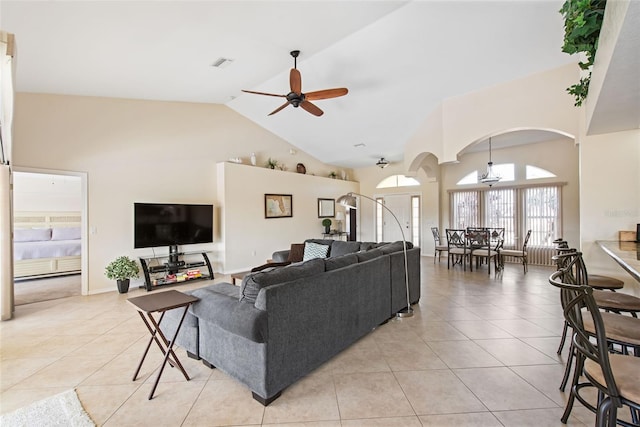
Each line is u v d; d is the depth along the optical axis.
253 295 1.98
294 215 7.47
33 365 2.39
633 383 1.16
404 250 3.63
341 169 9.37
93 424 1.71
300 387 2.06
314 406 1.85
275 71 4.19
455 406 1.82
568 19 1.82
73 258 6.09
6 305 3.42
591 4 1.61
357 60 3.93
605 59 1.50
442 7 2.94
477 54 3.63
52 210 6.66
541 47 3.36
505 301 3.96
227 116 6.15
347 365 2.34
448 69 4.00
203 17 2.76
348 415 1.76
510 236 7.00
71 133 4.34
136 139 4.96
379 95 4.86
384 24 3.22
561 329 2.99
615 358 1.36
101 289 4.61
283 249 7.15
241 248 6.20
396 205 8.90
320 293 2.28
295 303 2.06
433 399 1.89
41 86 3.90
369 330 2.93
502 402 1.85
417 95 4.75
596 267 2.93
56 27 2.65
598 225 2.93
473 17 3.06
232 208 6.03
